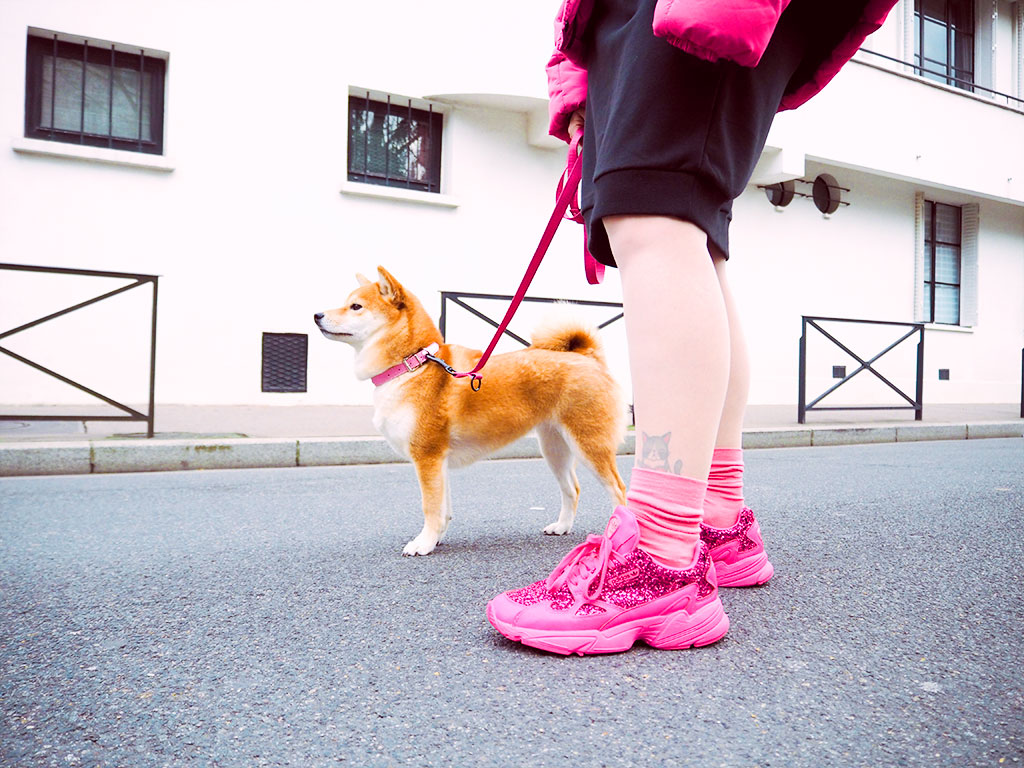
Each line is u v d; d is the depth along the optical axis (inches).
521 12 343.6
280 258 314.0
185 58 296.7
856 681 52.9
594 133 62.7
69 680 54.9
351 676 55.2
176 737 45.6
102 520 124.5
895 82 443.2
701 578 60.7
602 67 60.7
